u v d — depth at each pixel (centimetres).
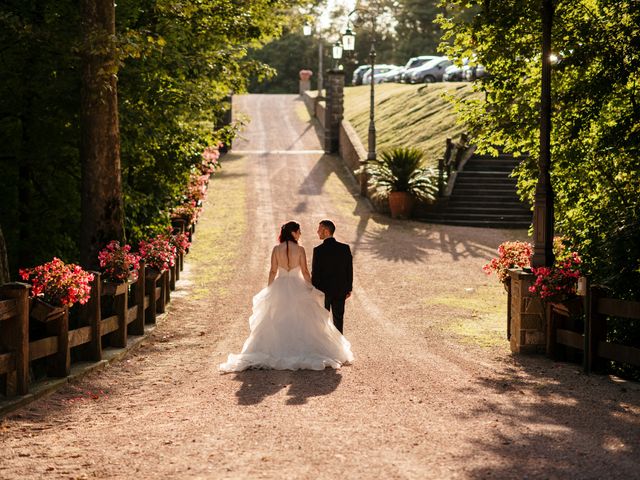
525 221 3012
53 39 1374
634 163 1277
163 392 932
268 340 1060
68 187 1625
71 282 952
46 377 961
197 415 780
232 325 1517
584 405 816
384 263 2330
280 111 6512
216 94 1822
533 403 825
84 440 690
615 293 1134
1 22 1369
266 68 1795
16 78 1452
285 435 684
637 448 636
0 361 809
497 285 2055
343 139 4378
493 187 3234
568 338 1114
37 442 686
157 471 584
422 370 1040
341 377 982
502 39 1391
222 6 1705
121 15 1502
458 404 820
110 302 1213
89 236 1308
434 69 5966
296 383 943
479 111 1523
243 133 5406
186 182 1881
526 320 1206
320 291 1085
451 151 3403
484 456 612
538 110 1433
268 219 2991
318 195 3478
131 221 1778
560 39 1365
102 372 1065
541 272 1138
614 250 1130
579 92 1326
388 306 1756
